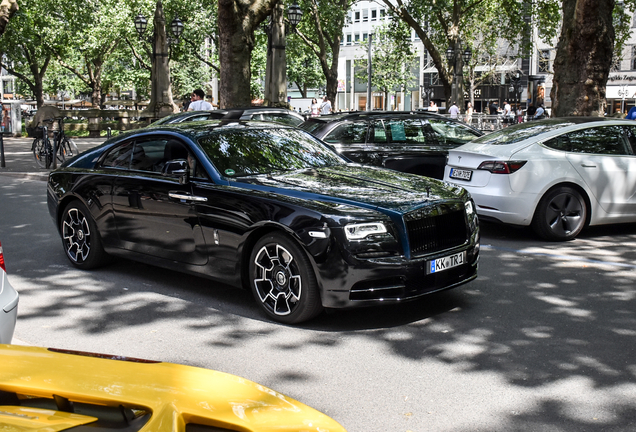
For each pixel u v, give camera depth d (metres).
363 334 4.87
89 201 6.58
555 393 3.78
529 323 5.07
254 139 6.15
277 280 5.12
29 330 5.04
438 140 10.41
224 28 17.53
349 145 9.91
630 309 5.41
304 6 35.47
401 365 4.25
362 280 4.72
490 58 51.25
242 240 5.25
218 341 4.75
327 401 3.72
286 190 5.20
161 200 5.88
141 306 5.64
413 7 31.11
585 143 8.23
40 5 40.19
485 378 4.01
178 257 5.84
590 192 8.12
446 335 4.82
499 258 7.29
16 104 31.62
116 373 2.02
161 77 25.84
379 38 59.16
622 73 49.56
